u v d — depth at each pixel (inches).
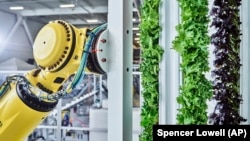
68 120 200.7
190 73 61.4
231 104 66.1
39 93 71.1
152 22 65.7
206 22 61.4
